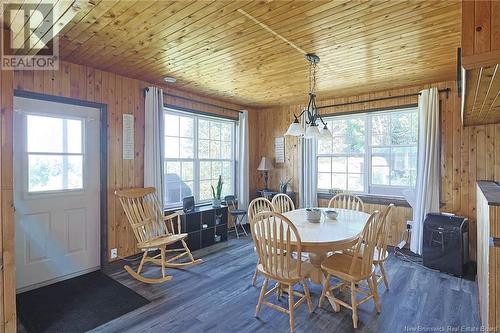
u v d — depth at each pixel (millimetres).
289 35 2389
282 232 2160
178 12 2002
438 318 2336
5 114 1876
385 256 2617
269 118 5633
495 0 1256
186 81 3799
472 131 3539
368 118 4430
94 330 2195
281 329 2203
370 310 2467
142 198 3545
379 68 3227
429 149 3662
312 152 4867
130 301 2637
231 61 3029
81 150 3205
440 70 3289
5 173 1882
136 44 2564
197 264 3559
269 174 5637
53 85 2904
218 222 4598
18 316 2383
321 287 2926
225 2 1881
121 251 3480
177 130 4344
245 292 2818
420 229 3699
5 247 1884
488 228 1737
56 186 3010
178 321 2314
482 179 3471
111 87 3400
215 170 5008
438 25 2207
